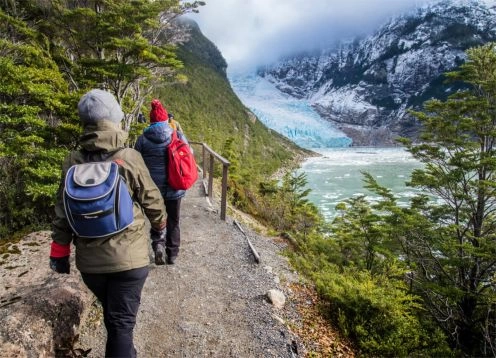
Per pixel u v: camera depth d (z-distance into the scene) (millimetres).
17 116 6664
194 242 6109
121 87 14789
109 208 1871
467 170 11727
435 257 12188
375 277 6324
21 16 12633
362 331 4387
